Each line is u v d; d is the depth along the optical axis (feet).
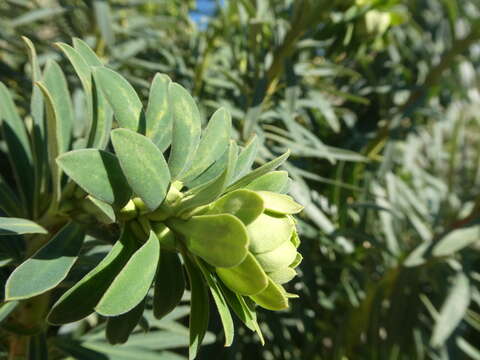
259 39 1.27
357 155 1.15
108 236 0.65
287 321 1.48
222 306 0.50
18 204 0.69
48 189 0.66
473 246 1.56
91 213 0.60
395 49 1.68
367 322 1.42
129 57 1.37
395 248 1.40
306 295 1.33
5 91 0.70
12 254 0.64
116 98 0.54
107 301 0.44
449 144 2.08
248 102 1.17
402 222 1.52
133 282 0.46
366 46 1.22
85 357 0.84
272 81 1.19
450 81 1.63
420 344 1.41
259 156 1.04
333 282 1.50
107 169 0.50
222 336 1.21
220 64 1.55
